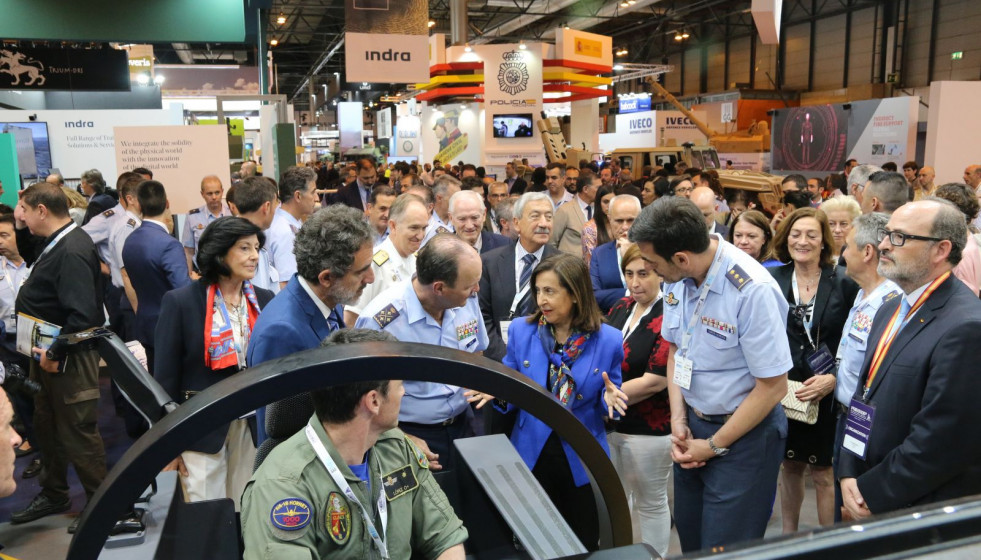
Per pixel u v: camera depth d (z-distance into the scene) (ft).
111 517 3.07
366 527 4.57
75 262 10.48
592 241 15.35
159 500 4.40
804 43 78.07
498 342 10.39
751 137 61.11
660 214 6.71
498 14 83.35
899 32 67.05
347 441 4.51
